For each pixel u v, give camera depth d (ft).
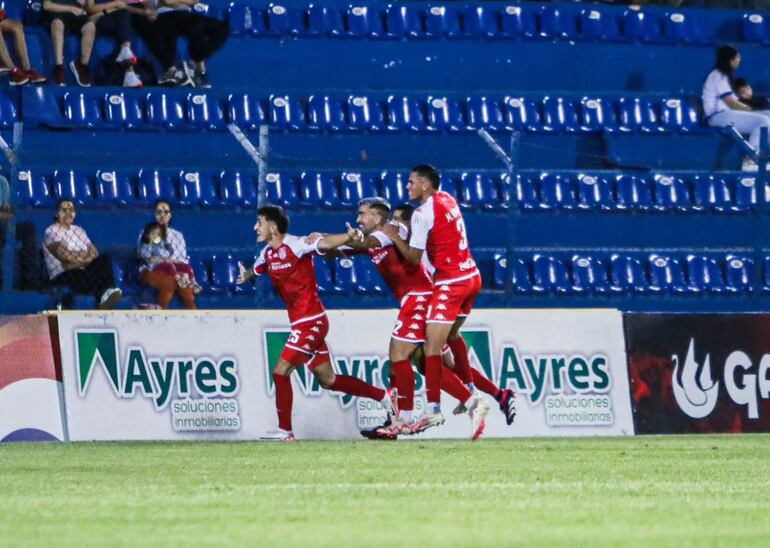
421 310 149.48
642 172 219.20
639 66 247.29
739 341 175.01
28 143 209.46
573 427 166.71
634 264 212.43
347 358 162.50
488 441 152.15
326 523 74.13
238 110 220.64
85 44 217.77
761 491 94.12
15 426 151.94
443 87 238.48
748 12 256.32
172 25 221.46
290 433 153.17
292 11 236.63
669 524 74.54
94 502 85.15
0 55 212.64
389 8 240.73
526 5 246.27
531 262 208.44
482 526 72.79
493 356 165.27
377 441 151.12
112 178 202.28
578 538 67.87
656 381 171.01
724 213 220.02
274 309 179.32
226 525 73.36
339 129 221.66
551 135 230.68
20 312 174.19
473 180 213.87
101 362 155.53
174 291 181.57
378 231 148.15
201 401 157.38
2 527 72.69
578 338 168.96
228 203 204.03
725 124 236.63
